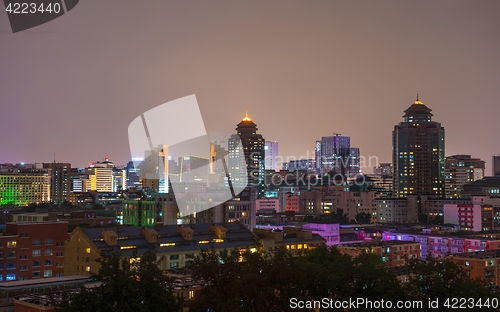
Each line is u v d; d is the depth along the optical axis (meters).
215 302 143.38
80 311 132.12
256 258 161.00
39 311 142.62
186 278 174.50
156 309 138.00
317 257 193.38
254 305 148.50
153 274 144.00
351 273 159.12
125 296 136.75
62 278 181.88
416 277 157.00
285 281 152.25
